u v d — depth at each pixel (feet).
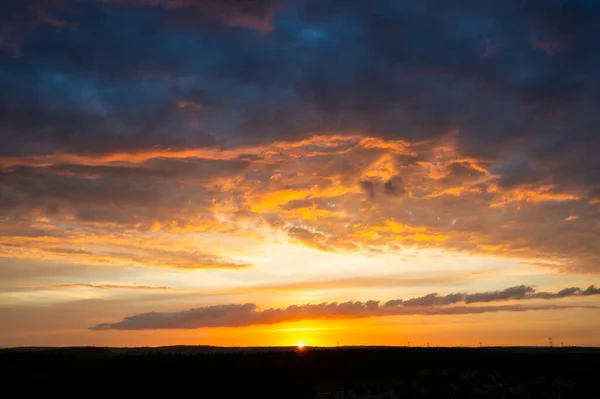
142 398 149.18
